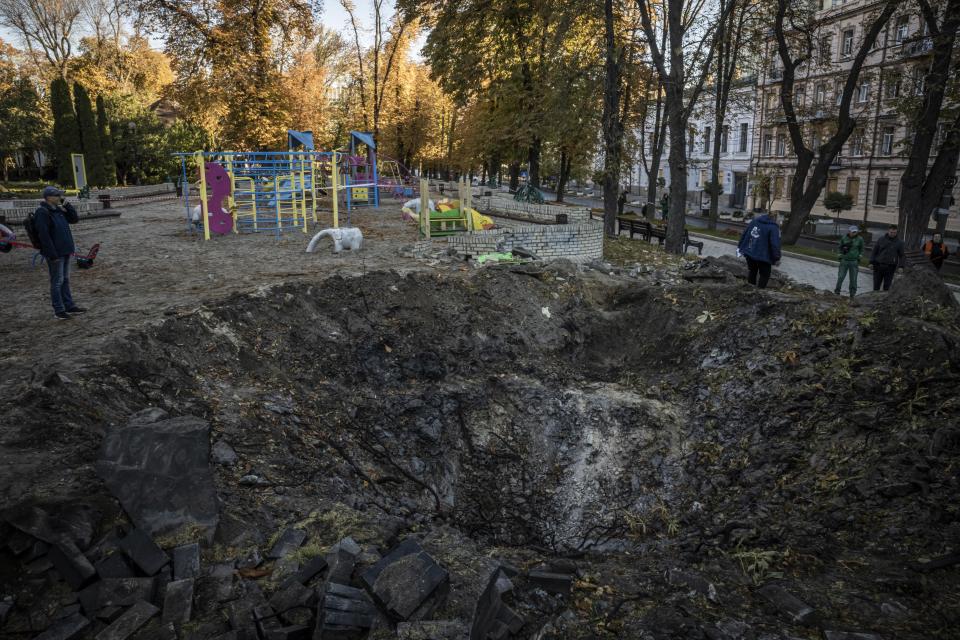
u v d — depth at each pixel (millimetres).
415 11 29766
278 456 6148
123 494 4441
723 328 9648
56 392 5406
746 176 47469
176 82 30812
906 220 21141
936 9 21047
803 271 18734
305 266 11688
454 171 60125
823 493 6062
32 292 9594
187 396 6484
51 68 49281
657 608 4410
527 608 4406
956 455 5965
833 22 37344
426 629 3541
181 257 12742
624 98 28438
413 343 9305
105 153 41594
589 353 10609
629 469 7574
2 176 53438
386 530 5145
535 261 13195
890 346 7746
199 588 3908
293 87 41031
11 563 3793
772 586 4586
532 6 24891
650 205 33094
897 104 22078
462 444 8133
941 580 4559
